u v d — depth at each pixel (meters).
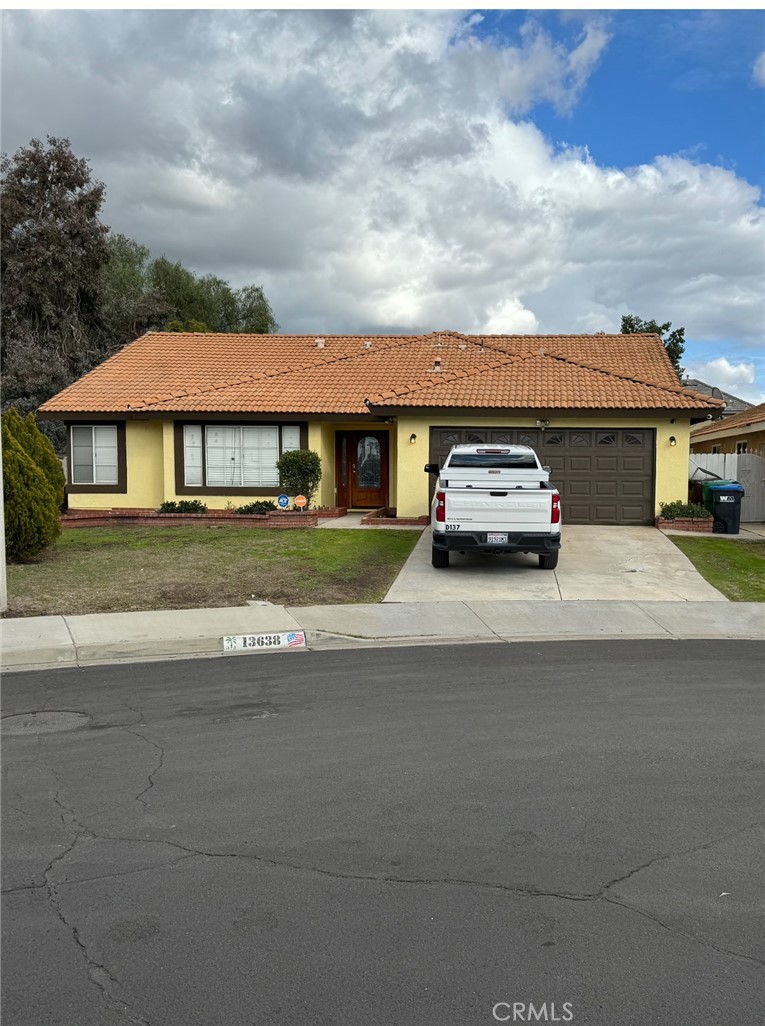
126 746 5.96
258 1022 2.99
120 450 22.70
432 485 19.80
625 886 3.93
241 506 21.44
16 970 3.28
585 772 5.41
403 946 3.44
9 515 14.06
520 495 13.27
